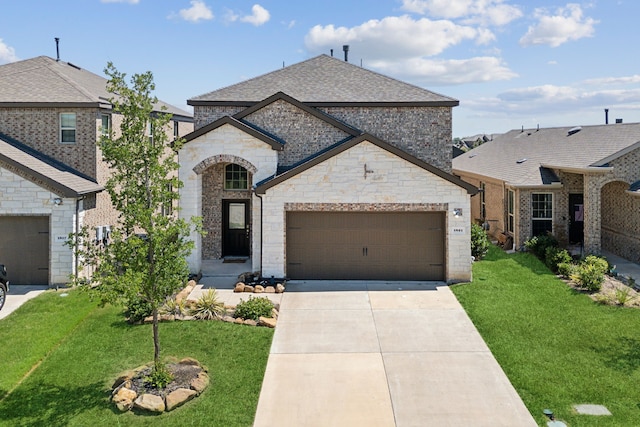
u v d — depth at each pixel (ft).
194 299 50.72
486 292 53.36
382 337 42.24
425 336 42.34
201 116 68.49
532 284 56.13
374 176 57.16
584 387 33.60
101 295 32.07
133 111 32.99
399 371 36.29
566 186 71.56
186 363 36.78
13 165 55.88
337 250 58.80
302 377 35.45
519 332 42.65
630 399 32.09
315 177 57.41
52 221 56.54
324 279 58.95
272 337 42.06
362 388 33.99
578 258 64.95
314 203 57.57
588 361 37.27
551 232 72.38
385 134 68.18
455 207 57.06
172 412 31.01
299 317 46.80
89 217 61.21
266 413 31.04
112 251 32.86
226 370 36.22
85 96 63.77
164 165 34.06
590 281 53.21
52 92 64.13
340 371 36.35
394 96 67.97
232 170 69.87
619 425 29.27
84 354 38.40
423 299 51.78
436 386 34.17
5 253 57.41
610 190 72.69
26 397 32.53
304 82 72.13
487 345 40.47
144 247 32.48
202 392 33.24
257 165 60.59
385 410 31.32
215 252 70.44
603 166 64.13
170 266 33.83
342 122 68.08
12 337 41.39
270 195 57.62
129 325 43.80
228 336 41.68
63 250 56.65
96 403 31.96
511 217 77.46
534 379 34.76
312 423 30.01
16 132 64.03
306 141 65.16
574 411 30.86
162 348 39.32
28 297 52.65
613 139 70.49
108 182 33.40
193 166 60.75
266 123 65.36
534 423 29.81
